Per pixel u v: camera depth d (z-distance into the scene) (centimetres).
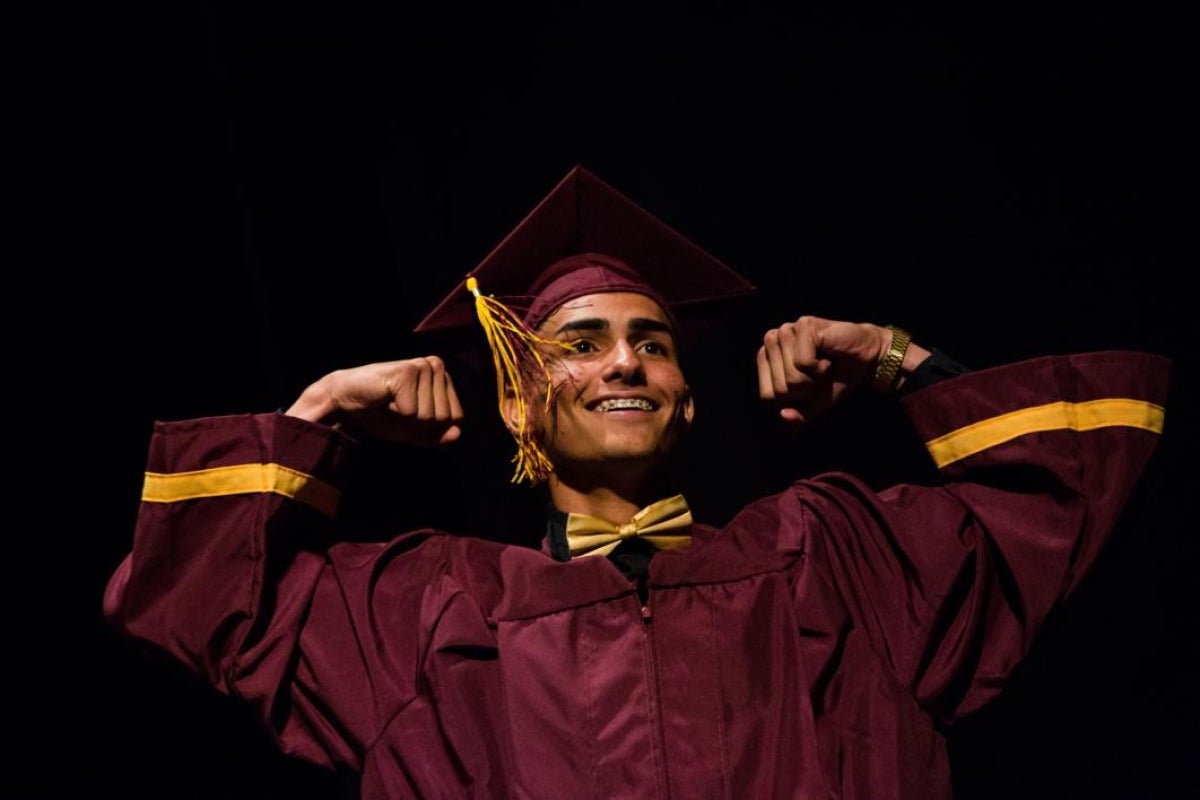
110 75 654
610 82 666
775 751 437
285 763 663
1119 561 641
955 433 472
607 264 511
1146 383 472
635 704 441
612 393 480
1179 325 643
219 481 470
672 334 512
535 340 497
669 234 516
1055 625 463
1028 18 661
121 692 675
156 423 472
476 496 638
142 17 649
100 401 671
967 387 472
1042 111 656
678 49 668
